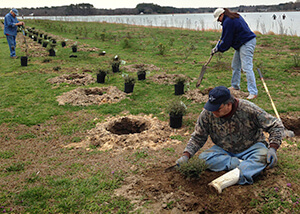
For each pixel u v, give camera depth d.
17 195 3.64
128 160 4.47
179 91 8.04
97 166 4.35
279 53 13.94
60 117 6.73
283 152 4.53
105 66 12.22
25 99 8.02
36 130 6.05
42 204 3.44
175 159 4.40
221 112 3.34
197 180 3.59
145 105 7.34
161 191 3.49
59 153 4.98
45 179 4.06
